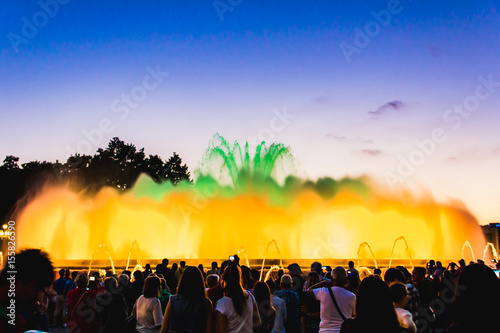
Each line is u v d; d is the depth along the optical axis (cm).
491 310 437
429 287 1084
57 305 1692
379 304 525
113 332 857
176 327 707
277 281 1397
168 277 1633
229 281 751
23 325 410
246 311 739
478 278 452
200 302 723
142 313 880
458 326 448
